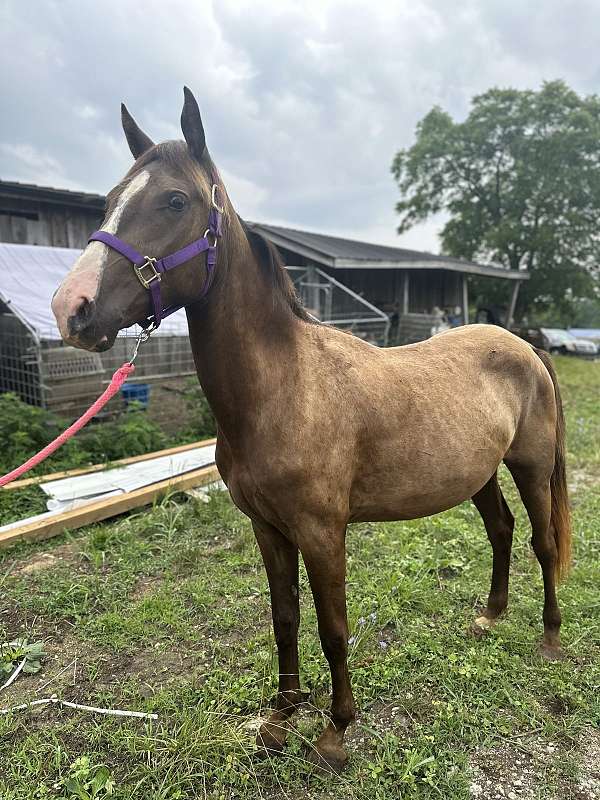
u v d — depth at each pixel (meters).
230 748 1.84
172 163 1.38
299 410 1.56
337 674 1.75
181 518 3.72
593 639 2.46
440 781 1.73
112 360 7.35
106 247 1.28
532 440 2.29
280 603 1.88
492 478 2.46
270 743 1.86
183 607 2.72
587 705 2.06
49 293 6.02
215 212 1.43
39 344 5.45
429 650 2.37
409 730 1.96
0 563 3.16
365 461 1.73
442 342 2.15
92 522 3.67
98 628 2.55
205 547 3.41
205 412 6.18
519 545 3.45
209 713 1.95
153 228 1.32
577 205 20.44
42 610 2.69
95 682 2.22
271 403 1.56
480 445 1.97
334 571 1.65
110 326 1.27
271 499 1.60
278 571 1.86
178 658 2.37
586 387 10.34
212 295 1.50
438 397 1.87
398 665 2.28
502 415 2.08
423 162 23.17
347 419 1.65
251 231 1.64
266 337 1.58
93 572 3.06
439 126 23.50
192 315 1.54
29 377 5.95
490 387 2.08
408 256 14.03
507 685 2.15
